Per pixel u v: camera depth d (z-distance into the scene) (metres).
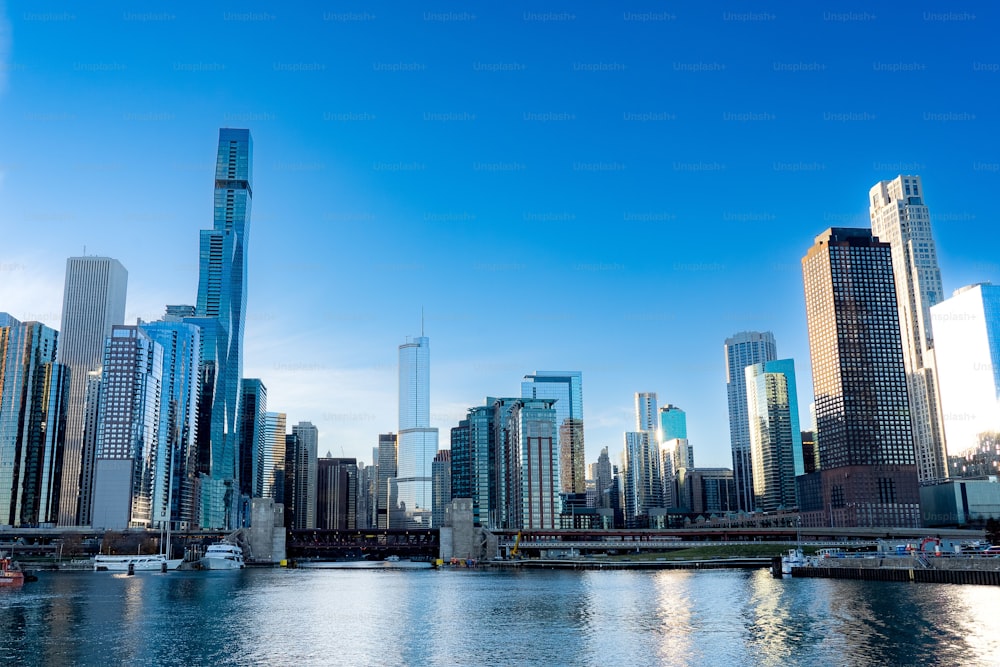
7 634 139.00
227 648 123.94
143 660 114.12
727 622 145.62
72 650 122.19
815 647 116.19
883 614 147.50
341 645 126.56
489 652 118.62
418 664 109.94
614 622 150.62
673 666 105.94
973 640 118.75
